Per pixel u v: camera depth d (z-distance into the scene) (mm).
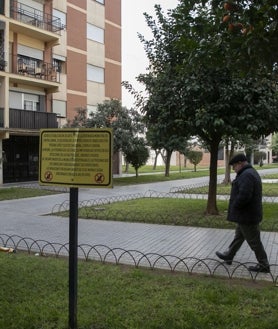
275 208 12695
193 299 4762
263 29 3459
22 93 25719
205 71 9469
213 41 4109
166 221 10445
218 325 4066
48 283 5352
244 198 5852
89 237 8672
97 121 24469
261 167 53094
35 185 22875
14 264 6289
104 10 34188
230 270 6105
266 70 4246
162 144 11461
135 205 13742
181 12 4234
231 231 9242
